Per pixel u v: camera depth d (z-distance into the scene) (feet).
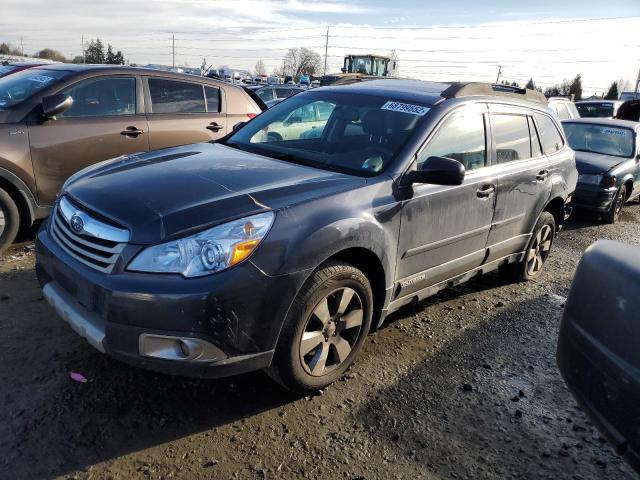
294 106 14.05
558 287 17.43
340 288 9.76
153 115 18.98
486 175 13.10
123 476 7.93
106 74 17.84
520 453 9.25
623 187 28.94
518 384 11.42
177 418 9.25
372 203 10.18
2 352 10.59
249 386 10.34
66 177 16.62
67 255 9.14
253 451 8.66
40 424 8.75
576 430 10.03
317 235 9.05
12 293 13.12
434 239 11.77
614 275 6.72
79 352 10.82
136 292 7.98
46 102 15.69
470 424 9.87
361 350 12.07
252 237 8.45
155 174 10.08
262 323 8.60
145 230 8.30
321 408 9.88
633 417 6.13
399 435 9.36
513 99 14.96
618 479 8.85
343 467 8.51
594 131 32.01
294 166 11.06
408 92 13.17
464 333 13.48
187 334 8.02
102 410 9.23
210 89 21.08
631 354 6.22
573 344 7.16
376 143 11.71
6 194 15.33
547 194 15.93
